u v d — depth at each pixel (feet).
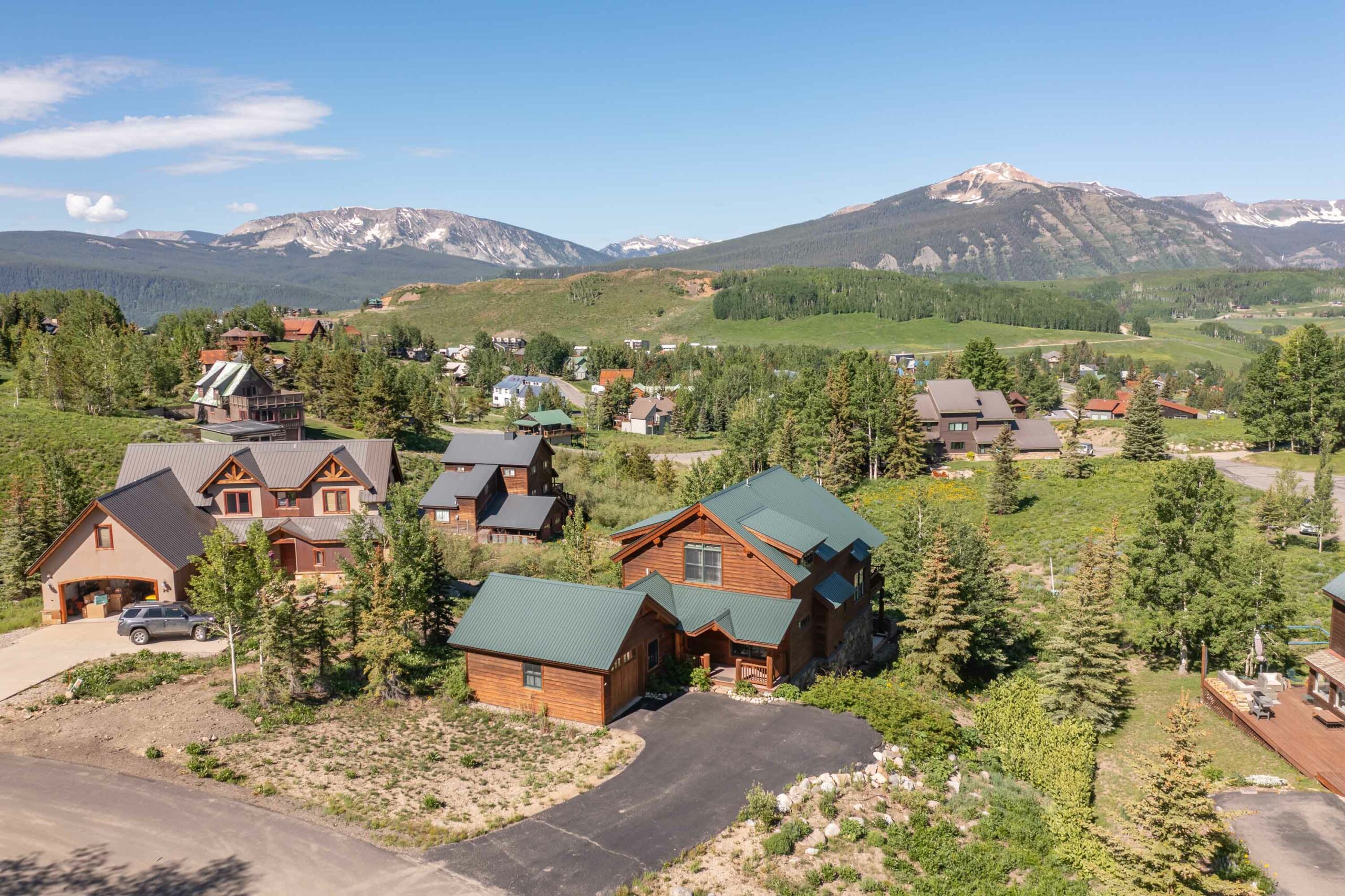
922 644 135.54
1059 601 141.08
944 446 351.25
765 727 97.25
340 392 369.71
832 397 329.93
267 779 82.07
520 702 102.06
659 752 90.43
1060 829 81.76
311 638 102.63
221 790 79.46
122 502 139.44
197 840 71.00
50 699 99.14
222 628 114.01
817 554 124.26
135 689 102.99
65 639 123.95
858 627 145.69
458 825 74.95
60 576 133.49
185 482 166.91
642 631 106.63
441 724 98.12
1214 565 143.13
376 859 68.95
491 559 189.06
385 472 179.73
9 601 146.72
